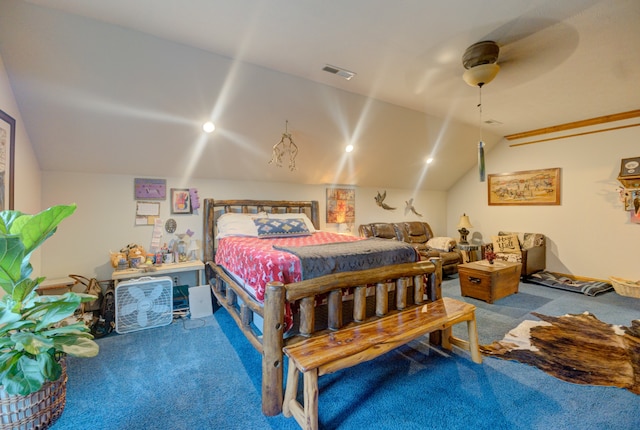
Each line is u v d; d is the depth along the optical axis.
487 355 2.37
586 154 4.56
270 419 1.67
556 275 4.72
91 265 3.24
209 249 3.70
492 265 3.95
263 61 2.60
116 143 3.05
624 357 2.31
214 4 1.85
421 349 2.49
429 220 6.42
